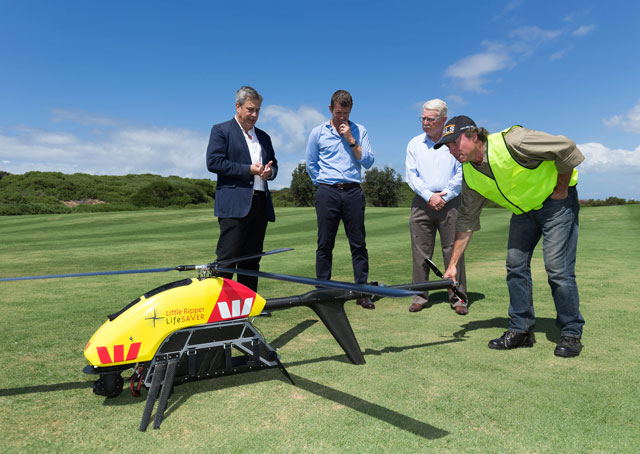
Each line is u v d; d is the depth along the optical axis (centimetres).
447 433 208
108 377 246
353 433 209
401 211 2592
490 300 495
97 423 222
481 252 899
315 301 295
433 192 454
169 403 245
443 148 455
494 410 232
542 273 651
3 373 287
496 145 304
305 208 3008
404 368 294
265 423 220
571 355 311
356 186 478
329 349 337
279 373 288
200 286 257
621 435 206
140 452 194
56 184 6606
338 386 265
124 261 848
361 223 482
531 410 231
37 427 218
